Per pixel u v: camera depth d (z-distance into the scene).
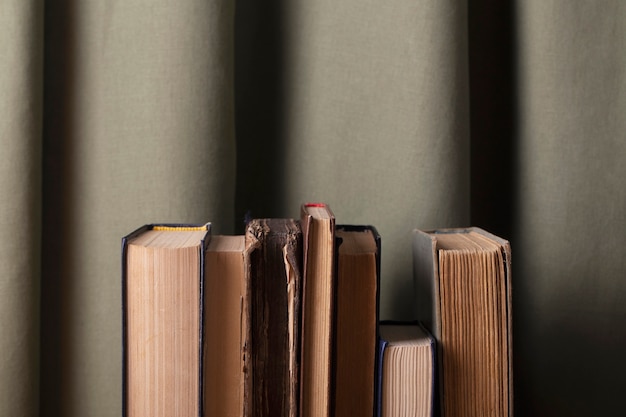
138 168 0.75
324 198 0.84
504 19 0.87
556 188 0.82
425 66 0.77
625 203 0.81
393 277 0.80
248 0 0.87
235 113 0.87
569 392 0.83
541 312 0.83
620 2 0.81
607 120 0.81
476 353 0.60
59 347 0.78
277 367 0.57
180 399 0.57
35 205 0.73
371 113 0.81
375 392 0.60
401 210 0.79
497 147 0.88
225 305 0.57
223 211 0.77
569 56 0.81
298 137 0.85
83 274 0.77
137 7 0.75
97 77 0.76
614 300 0.82
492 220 0.89
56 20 0.76
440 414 0.60
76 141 0.76
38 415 0.76
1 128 0.71
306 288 0.56
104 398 0.77
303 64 0.85
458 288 0.60
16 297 0.72
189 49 0.74
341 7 0.82
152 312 0.56
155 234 0.63
